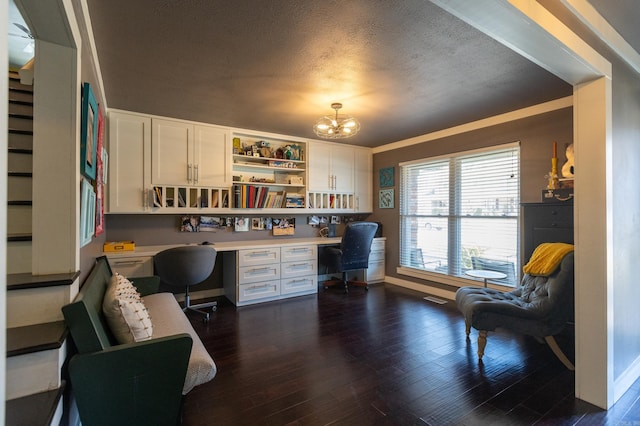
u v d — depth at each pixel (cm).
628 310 210
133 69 236
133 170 343
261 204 429
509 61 225
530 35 146
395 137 461
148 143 350
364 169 526
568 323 265
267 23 178
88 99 159
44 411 100
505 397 197
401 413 182
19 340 111
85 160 155
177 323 202
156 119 355
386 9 166
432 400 194
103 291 179
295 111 338
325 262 461
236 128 408
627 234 209
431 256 444
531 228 287
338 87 272
